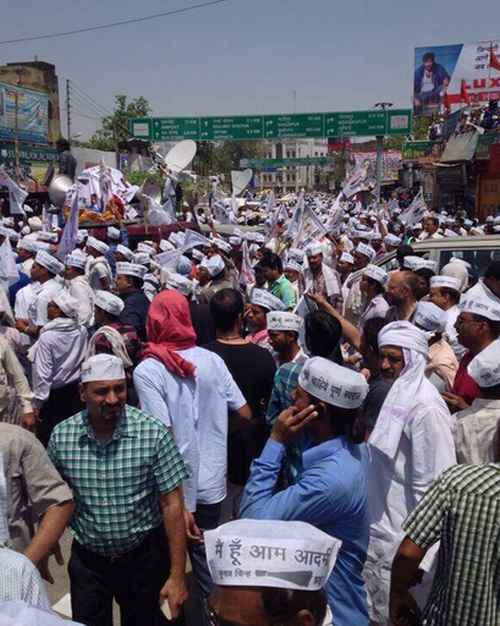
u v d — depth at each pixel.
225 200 25.12
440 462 3.24
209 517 4.14
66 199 13.08
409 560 2.51
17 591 2.09
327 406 2.71
